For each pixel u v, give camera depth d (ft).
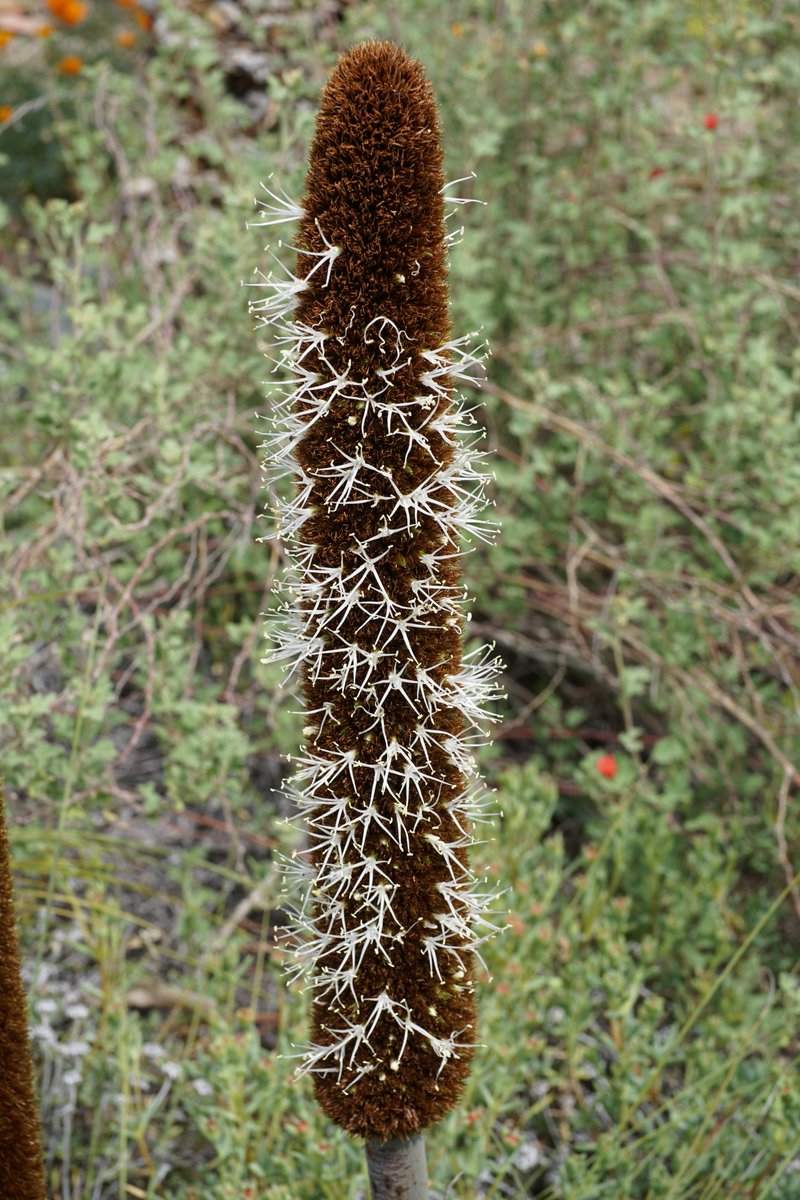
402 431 7.99
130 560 17.66
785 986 14.06
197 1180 13.82
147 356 19.31
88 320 16.78
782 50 22.82
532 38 22.08
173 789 15.52
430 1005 9.04
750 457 18.80
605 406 18.48
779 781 17.44
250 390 17.97
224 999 14.56
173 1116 14.37
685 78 23.67
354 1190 12.25
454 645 8.63
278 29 27.02
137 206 23.34
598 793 16.97
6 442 21.36
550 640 19.72
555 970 15.66
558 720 19.16
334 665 8.46
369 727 8.51
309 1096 13.30
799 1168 13.78
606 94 20.75
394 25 22.08
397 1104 9.16
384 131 7.45
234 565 18.56
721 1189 13.33
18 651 14.61
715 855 15.83
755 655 18.24
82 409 17.56
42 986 14.80
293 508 8.31
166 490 15.60
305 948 9.21
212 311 19.16
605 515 20.04
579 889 15.15
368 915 8.87
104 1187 13.60
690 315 19.58
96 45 31.42
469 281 20.11
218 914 16.89
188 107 28.17
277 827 16.12
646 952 14.43
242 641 16.96
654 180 21.49
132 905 16.99
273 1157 12.63
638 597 19.51
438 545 8.36
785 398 19.42
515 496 19.42
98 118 22.25
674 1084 15.19
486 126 20.68
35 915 16.03
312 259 7.80
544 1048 14.75
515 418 18.58
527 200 22.30
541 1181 14.19
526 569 20.65
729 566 17.46
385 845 8.75
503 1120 14.46
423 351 7.89
